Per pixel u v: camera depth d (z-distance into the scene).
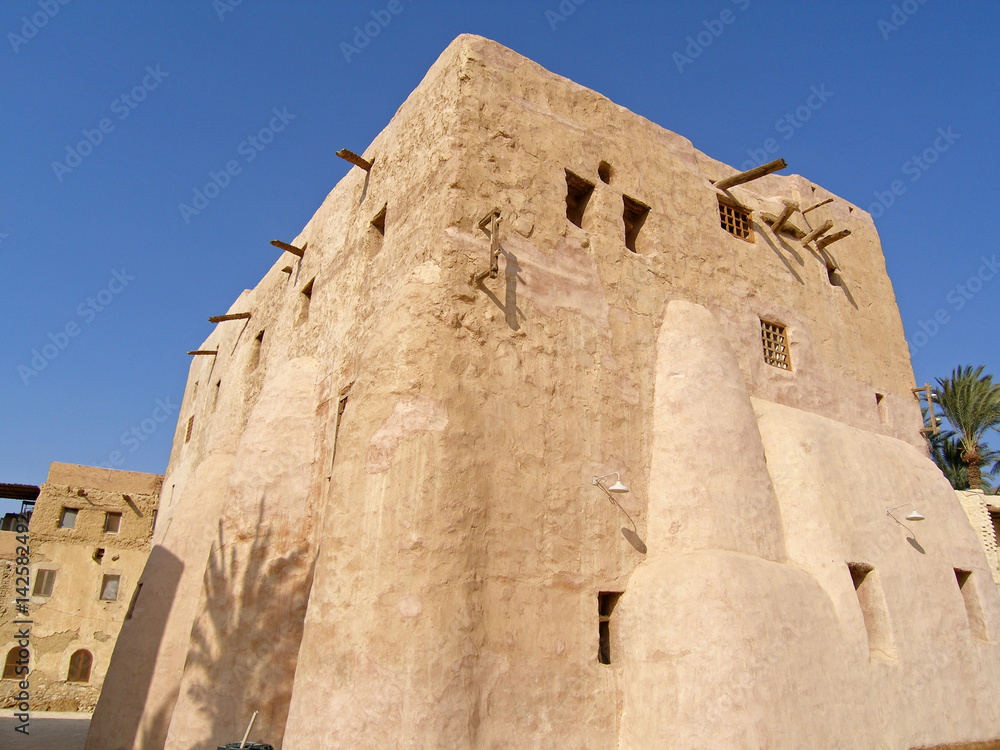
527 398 7.69
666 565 7.63
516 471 7.30
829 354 11.90
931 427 13.14
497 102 8.88
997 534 21.86
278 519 9.73
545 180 8.95
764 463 8.93
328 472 9.52
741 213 11.92
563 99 9.76
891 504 9.65
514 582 6.88
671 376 9.02
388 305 7.90
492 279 7.91
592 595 7.45
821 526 8.52
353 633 6.29
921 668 8.57
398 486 6.65
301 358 11.31
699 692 6.65
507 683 6.46
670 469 8.41
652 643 7.16
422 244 8.19
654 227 10.10
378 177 10.47
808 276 12.31
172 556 11.73
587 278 8.87
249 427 10.67
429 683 5.93
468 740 5.96
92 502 24.11
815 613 7.69
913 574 9.24
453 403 7.05
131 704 10.48
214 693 8.64
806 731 6.81
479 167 8.34
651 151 10.66
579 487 7.76
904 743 7.83
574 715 6.84
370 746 5.77
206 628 9.12
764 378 10.55
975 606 10.18
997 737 9.03
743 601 7.00
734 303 10.70
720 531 7.96
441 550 6.43
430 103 9.23
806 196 13.34
